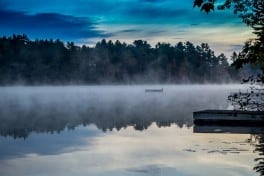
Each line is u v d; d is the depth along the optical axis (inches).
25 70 5182.1
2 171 491.5
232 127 1025.5
